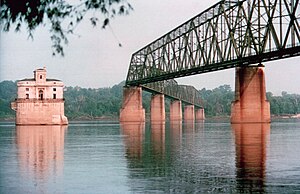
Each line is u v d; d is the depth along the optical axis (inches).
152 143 2977.4
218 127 5940.0
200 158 1983.3
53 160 1955.0
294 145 2625.5
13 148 2628.0
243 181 1343.5
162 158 2001.7
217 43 5497.1
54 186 1306.6
